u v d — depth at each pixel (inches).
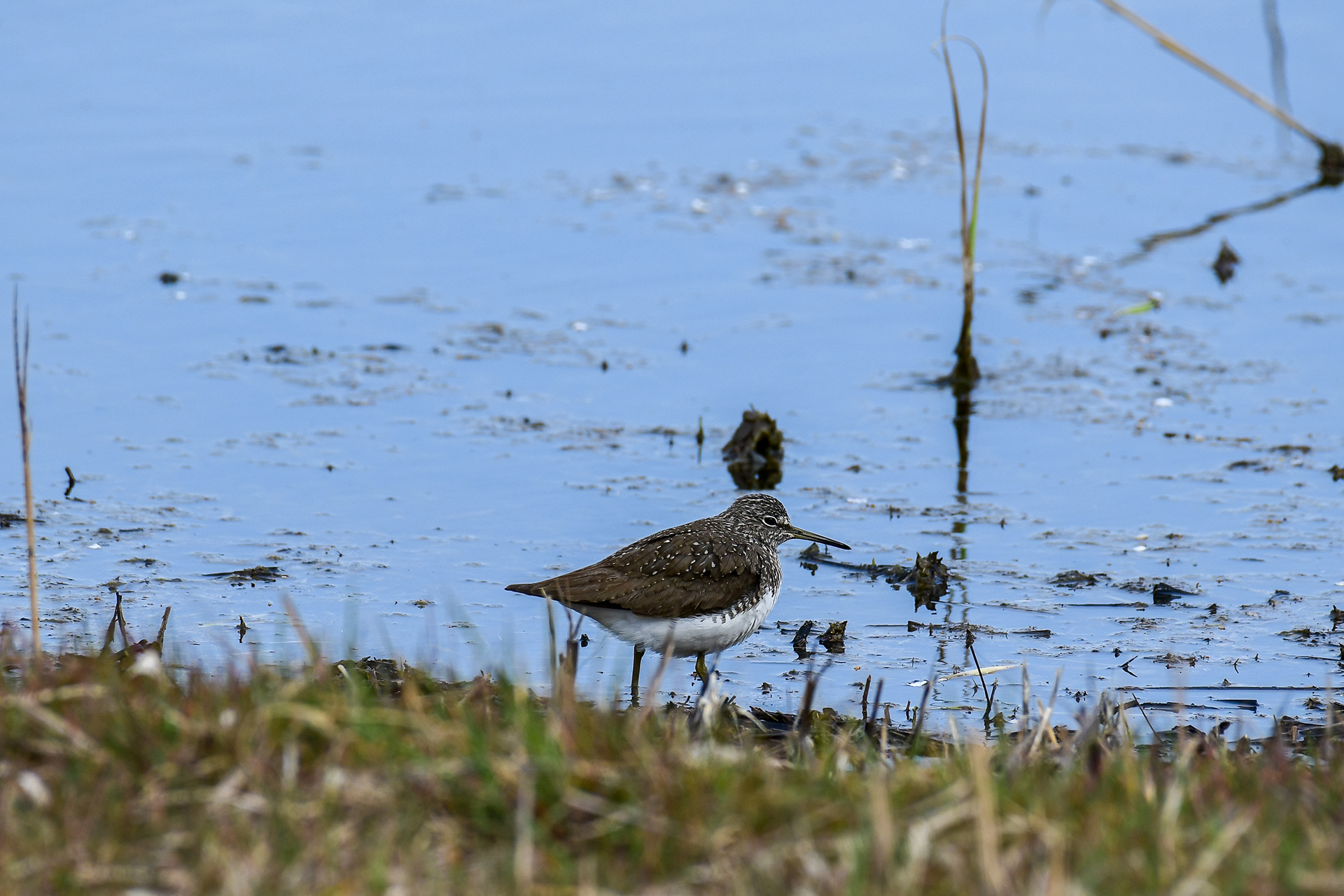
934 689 460.1
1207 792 285.9
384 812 259.1
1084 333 787.4
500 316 792.3
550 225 890.7
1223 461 652.1
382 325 778.2
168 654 440.5
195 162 945.5
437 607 515.8
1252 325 793.6
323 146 979.9
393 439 662.5
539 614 518.3
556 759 270.7
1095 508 613.9
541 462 647.1
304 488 613.9
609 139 1011.3
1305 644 494.0
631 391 722.2
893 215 926.4
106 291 788.6
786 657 495.8
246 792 262.5
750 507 510.9
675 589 468.4
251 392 701.3
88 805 258.1
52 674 319.0
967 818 258.5
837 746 336.2
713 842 250.5
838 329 787.4
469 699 339.3
